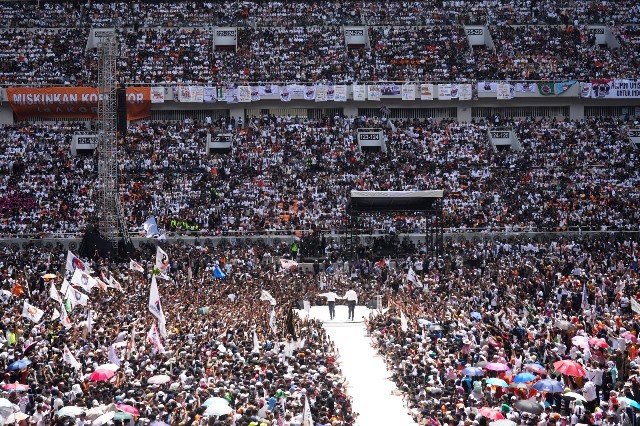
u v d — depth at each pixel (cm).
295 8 13025
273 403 3531
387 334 5850
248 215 9894
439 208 9138
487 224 9838
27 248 9281
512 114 12175
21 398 3512
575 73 12188
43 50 12062
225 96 11669
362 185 10394
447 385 4097
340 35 12631
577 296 6184
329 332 6719
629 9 13100
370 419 4278
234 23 12731
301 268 8788
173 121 11712
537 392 3859
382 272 8375
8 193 10012
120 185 10188
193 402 3403
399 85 11788
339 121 11644
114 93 9750
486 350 4572
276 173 10612
